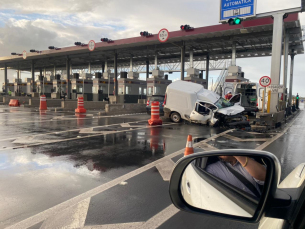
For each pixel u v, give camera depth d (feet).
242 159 4.86
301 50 98.58
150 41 88.12
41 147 23.43
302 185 3.87
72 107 75.77
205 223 10.05
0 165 17.58
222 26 71.31
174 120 46.65
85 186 13.87
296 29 72.59
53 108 81.76
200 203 5.51
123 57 132.77
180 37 80.74
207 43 90.58
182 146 24.85
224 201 5.49
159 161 19.15
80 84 134.92
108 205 11.55
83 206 11.42
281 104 54.75
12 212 10.78
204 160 6.82
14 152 21.34
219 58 118.21
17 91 178.81
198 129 37.83
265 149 24.59
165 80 108.58
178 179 5.06
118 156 20.56
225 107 43.19
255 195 4.80
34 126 37.65
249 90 64.39
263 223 4.53
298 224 3.29
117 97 105.70
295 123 51.75
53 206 11.38
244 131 36.96
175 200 4.99
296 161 20.11
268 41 85.76
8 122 42.01
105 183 14.34
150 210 11.12
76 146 24.16
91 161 18.93
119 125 40.63
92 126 38.75
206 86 104.68
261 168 4.82
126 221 10.14
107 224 9.87
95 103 83.25
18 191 13.06
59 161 18.79
